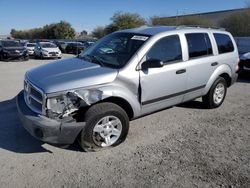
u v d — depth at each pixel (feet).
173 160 13.17
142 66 14.78
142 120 18.31
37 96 13.12
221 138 15.78
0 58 66.59
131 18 179.73
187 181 11.52
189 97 18.29
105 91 13.39
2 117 18.45
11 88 28.30
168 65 16.21
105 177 11.74
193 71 17.76
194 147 14.55
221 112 20.43
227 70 20.81
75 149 14.07
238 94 26.66
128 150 14.10
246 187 11.19
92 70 14.14
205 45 19.04
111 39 17.24
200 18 162.40
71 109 12.80
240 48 47.98
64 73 13.91
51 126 12.29
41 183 11.25
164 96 16.33
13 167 12.34
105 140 13.93
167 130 16.76
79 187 11.05
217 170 12.36
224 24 140.26
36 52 79.15
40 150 13.93
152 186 11.16
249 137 15.98
